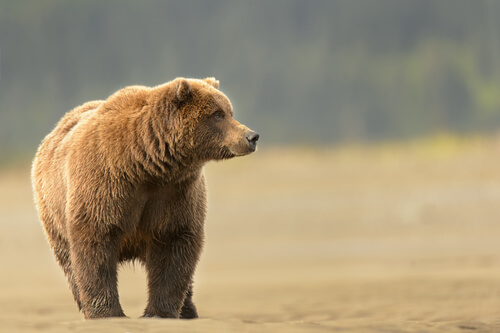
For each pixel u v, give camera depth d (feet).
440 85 333.83
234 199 128.36
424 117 310.86
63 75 352.90
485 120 296.30
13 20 356.18
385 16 373.81
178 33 375.45
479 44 362.74
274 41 367.04
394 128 303.89
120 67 364.38
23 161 218.38
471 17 371.76
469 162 156.66
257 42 366.63
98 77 359.25
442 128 289.33
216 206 120.88
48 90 340.80
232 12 378.94
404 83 338.95
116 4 375.66
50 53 356.18
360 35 370.73
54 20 363.35
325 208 111.65
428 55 351.25
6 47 347.97
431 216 100.12
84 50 363.15
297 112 324.39
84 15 369.30
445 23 372.58
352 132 296.71
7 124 302.25
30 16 359.87
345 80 340.39
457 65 348.59
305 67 347.77
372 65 353.51
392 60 357.61
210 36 371.56
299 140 273.33
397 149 216.33
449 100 327.06
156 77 362.74
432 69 342.23
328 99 331.16
